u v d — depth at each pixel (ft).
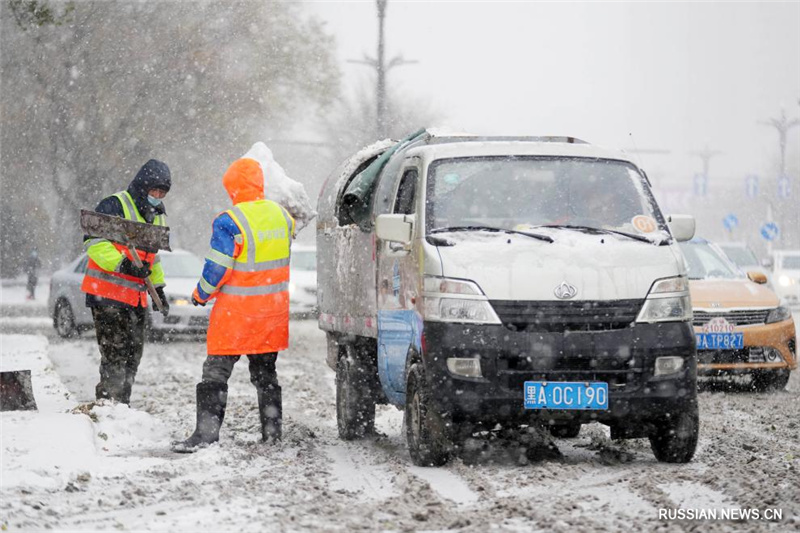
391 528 38.27
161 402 81.46
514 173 57.00
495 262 51.49
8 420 58.59
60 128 274.36
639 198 56.95
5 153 276.62
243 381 99.09
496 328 50.47
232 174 59.52
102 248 64.18
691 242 102.01
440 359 50.60
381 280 59.21
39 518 40.06
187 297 139.64
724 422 69.67
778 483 46.01
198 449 56.39
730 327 87.15
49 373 90.38
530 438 60.34
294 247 175.52
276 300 58.95
